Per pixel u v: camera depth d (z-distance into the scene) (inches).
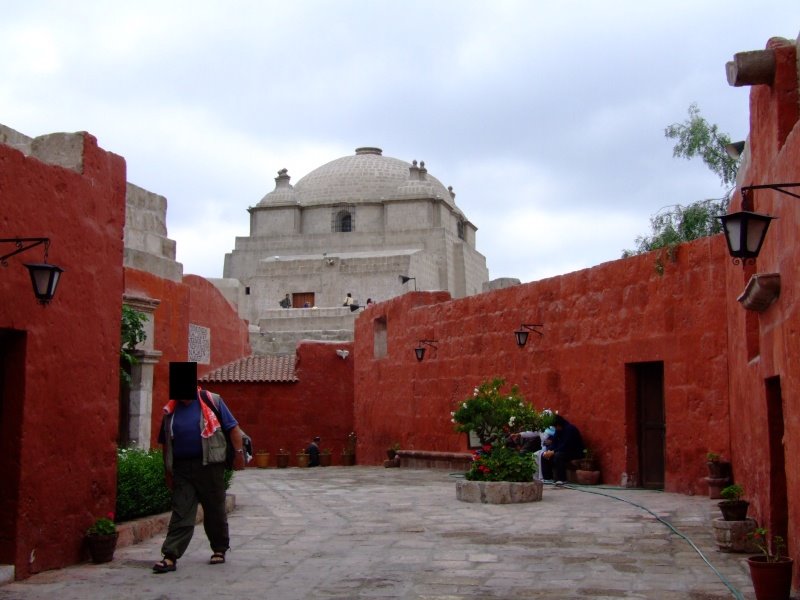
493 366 708.7
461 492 498.0
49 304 302.0
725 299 490.9
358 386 1002.1
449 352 772.6
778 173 292.7
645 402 564.1
